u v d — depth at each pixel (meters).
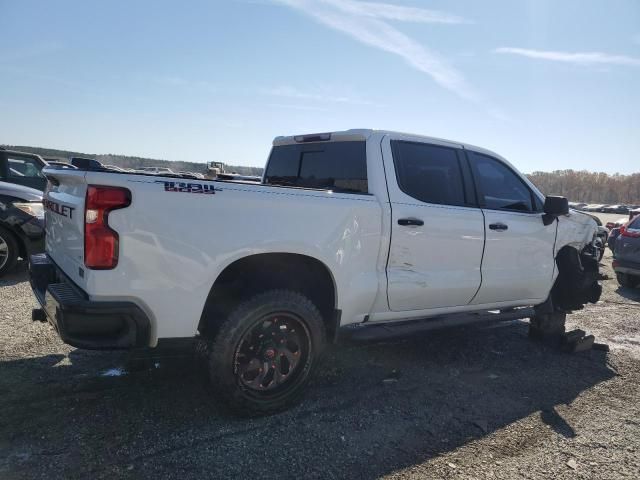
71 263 3.06
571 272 5.54
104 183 2.71
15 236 6.70
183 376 3.90
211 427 3.18
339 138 4.20
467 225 4.34
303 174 4.57
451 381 4.27
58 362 4.04
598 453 3.20
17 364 3.94
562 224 5.31
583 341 5.28
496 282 4.67
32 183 10.41
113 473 2.63
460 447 3.17
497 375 4.50
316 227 3.41
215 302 3.23
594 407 3.91
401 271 3.96
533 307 5.38
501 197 4.84
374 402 3.74
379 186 3.88
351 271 3.65
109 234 2.71
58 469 2.63
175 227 2.87
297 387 3.46
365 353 4.82
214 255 3.00
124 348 2.84
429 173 4.26
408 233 3.95
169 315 2.91
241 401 3.21
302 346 3.47
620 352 5.41
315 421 3.37
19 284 6.42
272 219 3.21
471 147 4.68
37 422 3.09
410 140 4.21
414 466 2.91
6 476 2.54
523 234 4.86
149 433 3.05
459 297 4.44
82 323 2.72
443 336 5.54
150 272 2.82
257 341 3.29
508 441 3.28
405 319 4.23
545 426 3.53
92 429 3.05
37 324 4.88
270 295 3.24
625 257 9.18
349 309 3.72
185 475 2.66
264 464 2.83
